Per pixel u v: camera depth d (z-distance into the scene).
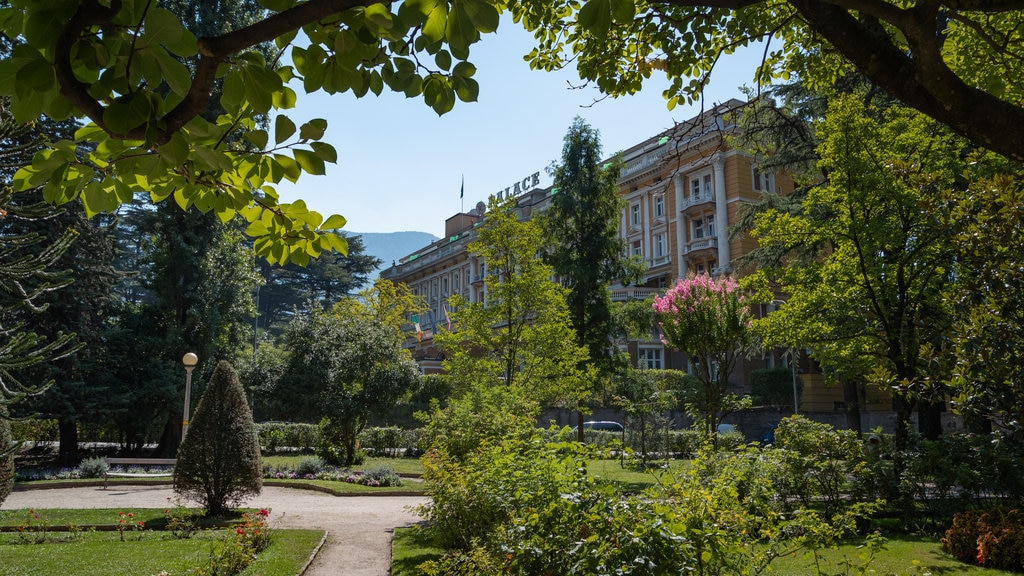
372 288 44.28
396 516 13.99
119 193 3.00
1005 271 5.88
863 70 3.37
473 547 6.59
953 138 13.77
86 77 2.27
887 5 2.92
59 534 11.16
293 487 19.22
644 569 3.67
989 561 8.18
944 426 24.75
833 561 8.23
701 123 6.83
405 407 35.97
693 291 16.84
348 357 26.02
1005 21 6.48
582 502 4.44
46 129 19.36
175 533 11.18
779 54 7.56
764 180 42.50
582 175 26.33
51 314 23.94
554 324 19.19
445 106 2.86
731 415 34.84
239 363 29.39
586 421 36.31
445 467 8.53
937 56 3.02
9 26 2.28
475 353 23.70
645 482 12.08
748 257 24.58
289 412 27.86
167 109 2.31
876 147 14.08
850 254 14.77
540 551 4.30
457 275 73.31
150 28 2.03
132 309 28.72
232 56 2.40
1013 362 5.62
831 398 36.78
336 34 2.54
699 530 4.05
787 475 10.66
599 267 25.98
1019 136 3.09
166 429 27.89
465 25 2.33
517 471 6.63
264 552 9.86
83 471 20.06
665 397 22.58
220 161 2.43
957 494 11.39
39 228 23.27
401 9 2.39
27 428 25.06
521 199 58.53
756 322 16.16
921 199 7.20
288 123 2.54
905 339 13.39
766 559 4.96
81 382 24.14
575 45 7.14
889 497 11.37
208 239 29.47
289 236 3.38
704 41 6.51
